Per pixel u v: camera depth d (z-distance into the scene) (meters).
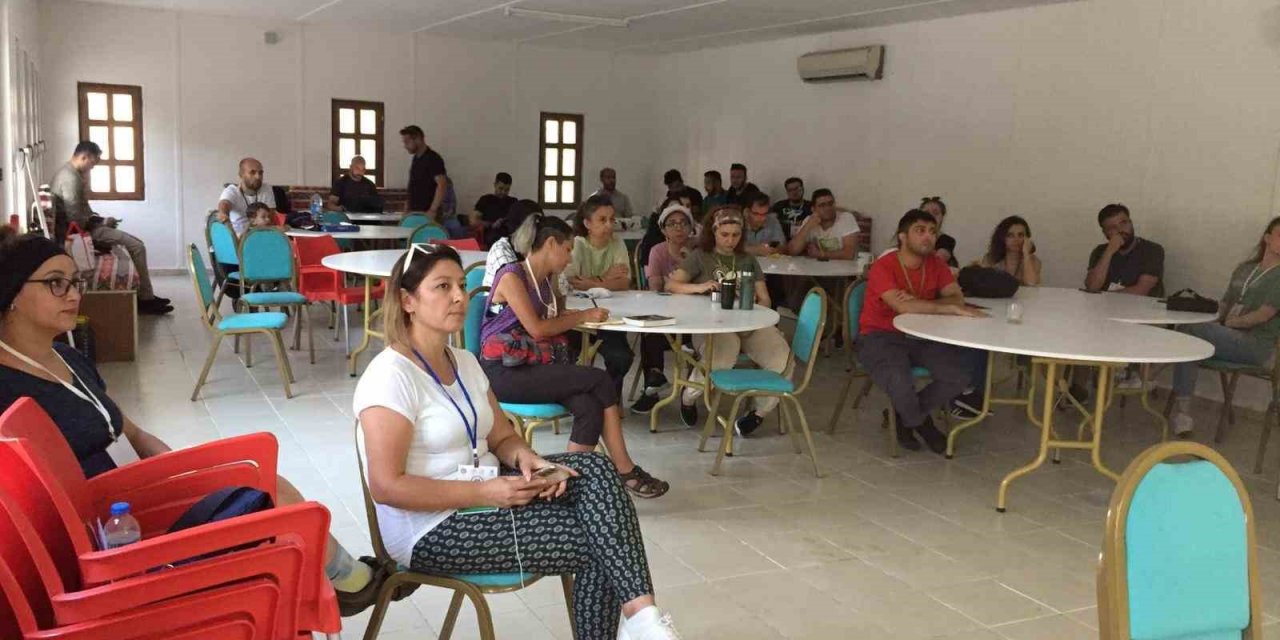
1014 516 3.90
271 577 1.60
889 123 9.04
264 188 8.91
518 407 3.58
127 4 9.88
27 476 1.58
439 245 2.31
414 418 2.19
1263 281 5.09
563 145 12.51
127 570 1.49
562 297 3.98
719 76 11.55
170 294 8.99
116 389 5.38
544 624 2.85
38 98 9.30
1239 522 1.66
